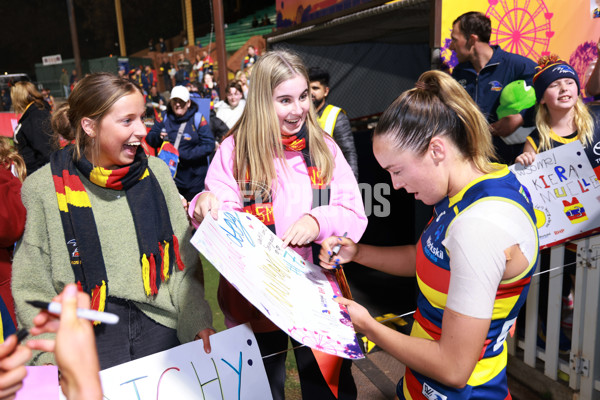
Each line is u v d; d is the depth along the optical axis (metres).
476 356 0.80
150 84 12.94
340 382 1.32
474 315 0.77
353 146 2.67
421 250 0.95
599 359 1.86
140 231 1.07
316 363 1.30
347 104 5.10
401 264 1.21
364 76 5.07
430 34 2.29
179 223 1.17
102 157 1.05
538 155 1.91
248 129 1.25
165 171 1.18
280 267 1.05
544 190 1.90
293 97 1.22
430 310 0.95
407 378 1.08
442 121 0.84
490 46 2.21
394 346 0.90
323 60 4.76
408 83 5.38
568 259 1.98
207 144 3.77
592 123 1.89
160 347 1.13
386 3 2.74
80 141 1.04
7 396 0.56
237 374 1.00
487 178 0.86
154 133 3.74
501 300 0.85
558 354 1.97
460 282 0.78
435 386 0.97
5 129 6.57
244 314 1.28
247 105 1.26
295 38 4.19
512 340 2.14
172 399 0.92
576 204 1.90
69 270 1.01
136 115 1.03
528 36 2.31
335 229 1.23
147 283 1.06
